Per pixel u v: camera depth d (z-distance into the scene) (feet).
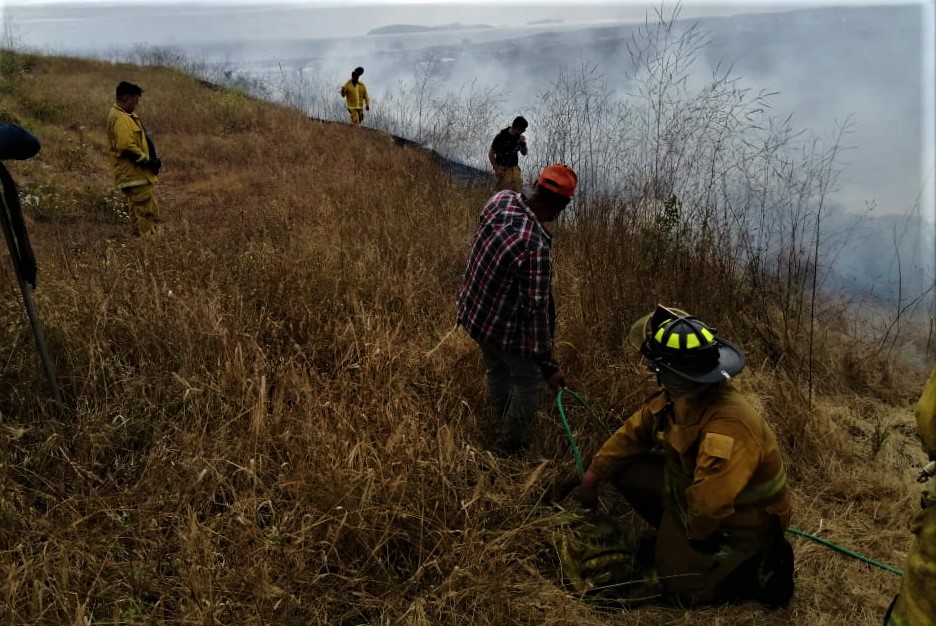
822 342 16.19
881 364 15.98
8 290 13.29
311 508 9.17
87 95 45.19
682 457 8.36
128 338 12.50
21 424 10.44
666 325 8.18
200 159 35.86
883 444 13.14
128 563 8.38
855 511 11.29
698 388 8.14
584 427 12.10
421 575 8.73
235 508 8.99
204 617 7.59
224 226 20.51
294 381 11.51
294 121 47.32
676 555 8.82
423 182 27.91
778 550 8.56
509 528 9.66
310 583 8.25
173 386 11.50
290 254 16.29
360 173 30.14
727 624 8.61
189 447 10.10
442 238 19.92
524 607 8.44
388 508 9.12
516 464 11.27
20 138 9.52
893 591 9.45
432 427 11.54
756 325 16.21
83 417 10.59
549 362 10.62
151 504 9.15
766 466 8.06
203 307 13.02
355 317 14.16
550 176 10.26
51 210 24.02
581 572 9.21
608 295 15.29
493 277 10.53
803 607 9.09
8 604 7.50
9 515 8.61
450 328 14.37
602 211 18.76
